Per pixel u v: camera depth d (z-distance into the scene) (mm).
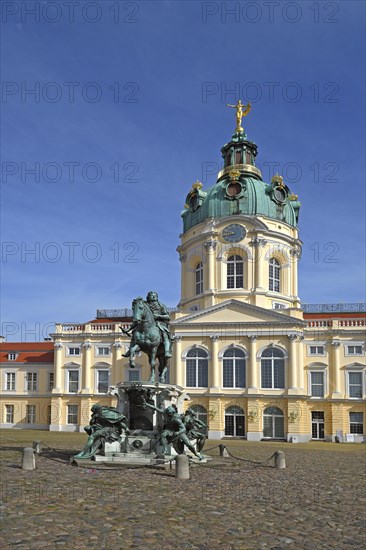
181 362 65625
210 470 23922
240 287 70125
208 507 15445
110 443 24141
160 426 24984
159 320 27281
